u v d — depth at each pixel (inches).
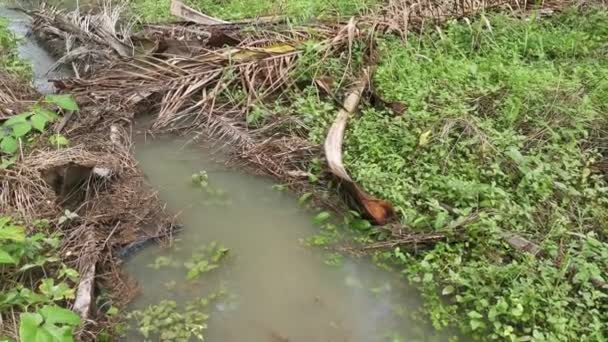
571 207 97.2
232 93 136.0
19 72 142.1
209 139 125.4
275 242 99.0
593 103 119.7
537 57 144.7
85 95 133.1
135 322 82.2
